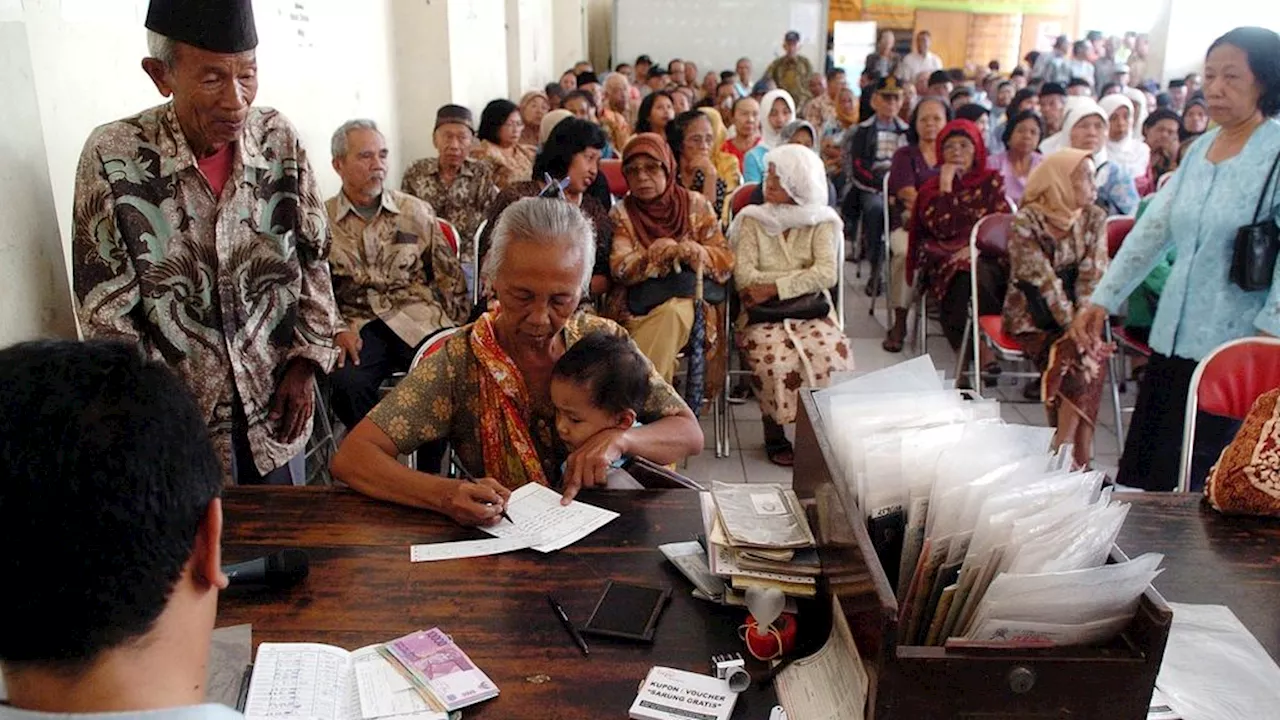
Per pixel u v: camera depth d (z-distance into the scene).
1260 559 1.24
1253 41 1.91
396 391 1.45
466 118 3.55
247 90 1.44
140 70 1.97
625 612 1.07
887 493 1.00
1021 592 0.79
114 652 0.49
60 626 0.47
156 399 0.51
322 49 3.29
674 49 10.16
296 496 1.36
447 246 2.89
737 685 0.94
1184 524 1.33
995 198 3.79
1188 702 0.94
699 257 2.91
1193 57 10.48
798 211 3.10
